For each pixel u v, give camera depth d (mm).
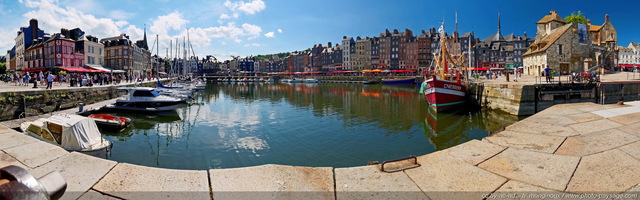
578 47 43906
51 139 12375
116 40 68562
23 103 20281
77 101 25891
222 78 143500
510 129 5797
